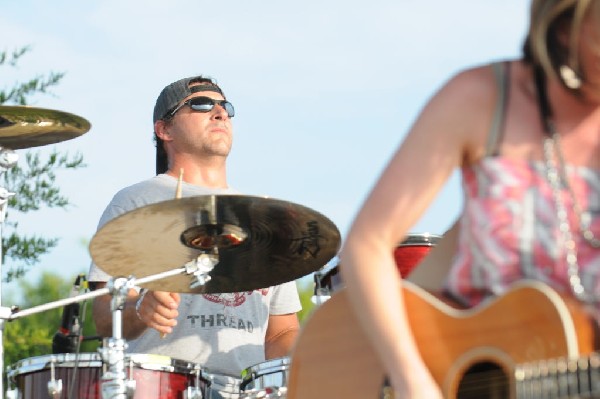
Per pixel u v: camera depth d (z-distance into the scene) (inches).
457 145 169.9
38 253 465.7
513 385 164.2
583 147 170.2
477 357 169.0
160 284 308.2
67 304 290.5
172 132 373.1
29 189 468.4
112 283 285.0
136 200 357.7
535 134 169.8
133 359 296.2
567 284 167.8
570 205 168.4
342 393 194.4
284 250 310.0
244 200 287.3
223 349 339.0
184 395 304.8
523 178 168.9
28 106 314.7
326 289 340.8
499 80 171.2
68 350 315.0
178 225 291.6
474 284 173.3
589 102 169.9
